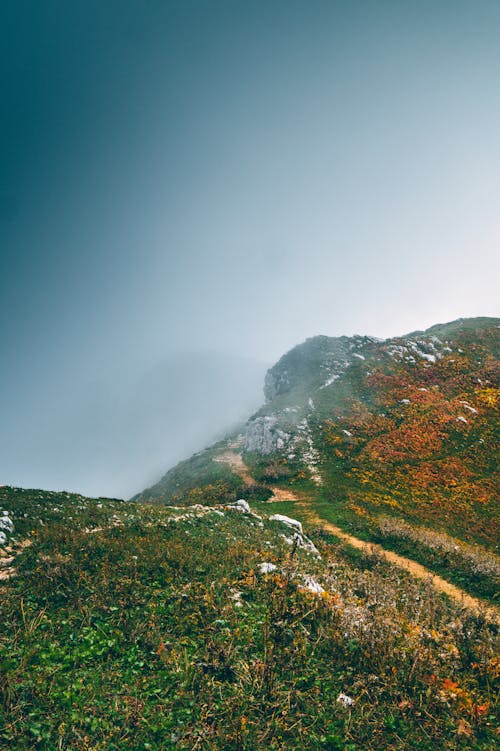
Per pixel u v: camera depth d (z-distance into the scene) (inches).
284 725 264.1
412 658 332.8
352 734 264.8
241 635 349.1
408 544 1064.8
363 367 2918.3
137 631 348.8
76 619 360.8
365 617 395.5
